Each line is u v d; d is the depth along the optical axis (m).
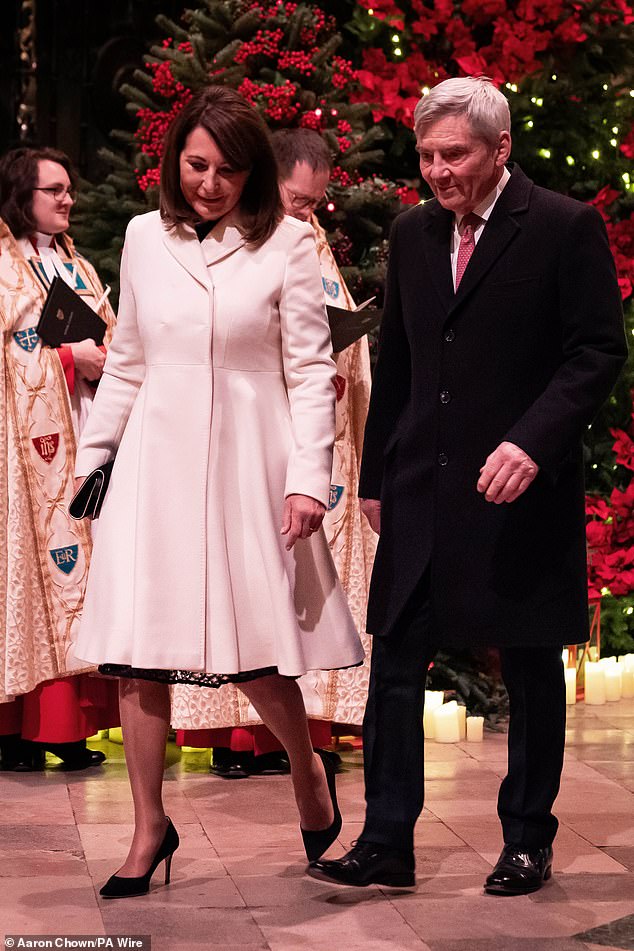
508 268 3.47
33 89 7.54
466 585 3.50
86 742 5.43
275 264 3.44
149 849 3.47
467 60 6.44
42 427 5.14
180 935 3.20
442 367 3.54
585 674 6.38
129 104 6.14
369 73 6.41
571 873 3.72
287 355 3.46
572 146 6.66
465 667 6.02
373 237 6.24
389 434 3.77
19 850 3.93
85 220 6.37
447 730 5.51
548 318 3.47
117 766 5.14
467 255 3.57
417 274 3.61
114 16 7.93
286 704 3.52
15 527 5.08
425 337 3.58
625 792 4.69
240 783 4.84
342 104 6.14
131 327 3.55
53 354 5.14
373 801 3.60
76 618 5.11
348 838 4.10
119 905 3.41
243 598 3.38
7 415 5.12
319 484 3.37
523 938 3.20
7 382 5.14
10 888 3.55
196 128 3.34
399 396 3.77
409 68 6.51
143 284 3.46
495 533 3.48
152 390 3.42
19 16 7.52
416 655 3.59
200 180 3.35
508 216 3.48
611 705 6.32
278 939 3.18
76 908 3.38
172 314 3.39
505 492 3.33
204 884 3.59
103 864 3.79
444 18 6.48
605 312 3.41
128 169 6.35
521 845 3.61
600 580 6.74
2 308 5.14
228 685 4.87
